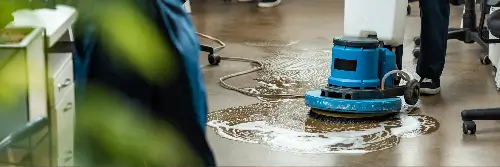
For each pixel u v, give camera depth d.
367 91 3.76
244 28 6.66
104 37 2.12
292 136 3.57
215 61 5.14
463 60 5.31
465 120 3.60
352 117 3.79
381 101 3.74
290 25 6.85
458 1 5.23
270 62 5.25
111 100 2.15
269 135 3.59
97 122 2.15
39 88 2.31
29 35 2.25
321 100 3.78
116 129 2.14
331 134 3.60
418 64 4.27
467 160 3.24
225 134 3.60
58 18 2.41
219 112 3.97
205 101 2.25
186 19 2.21
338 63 3.82
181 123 2.18
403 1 3.89
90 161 2.17
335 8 7.93
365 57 3.76
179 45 2.14
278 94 4.36
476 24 5.56
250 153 3.33
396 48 4.08
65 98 2.48
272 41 6.05
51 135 2.38
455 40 6.06
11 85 2.21
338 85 3.81
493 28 3.62
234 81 4.68
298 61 5.29
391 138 3.54
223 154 3.31
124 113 2.14
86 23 2.15
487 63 5.17
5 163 2.28
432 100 4.22
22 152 2.31
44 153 2.38
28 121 2.22
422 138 3.55
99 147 2.16
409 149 3.38
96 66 2.15
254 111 4.01
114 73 2.14
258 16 7.36
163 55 2.13
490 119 3.59
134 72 2.13
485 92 4.43
